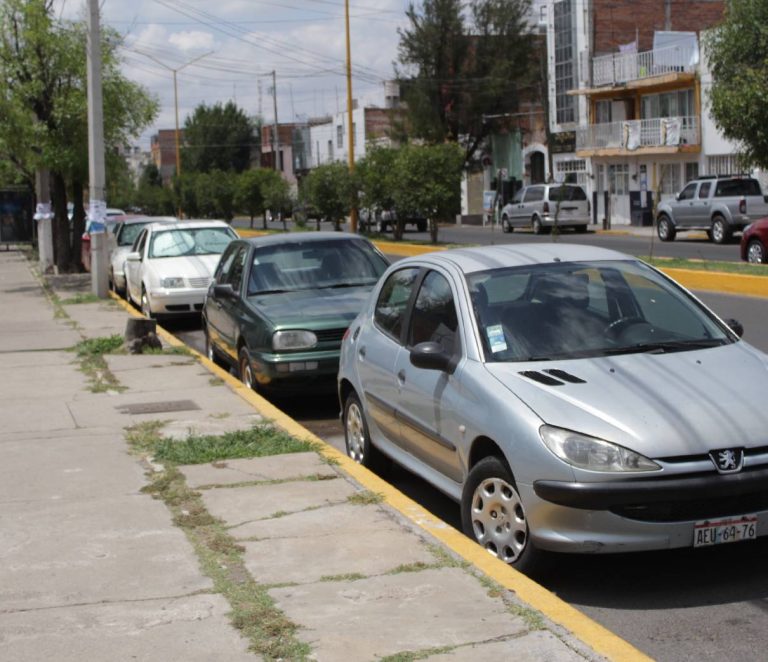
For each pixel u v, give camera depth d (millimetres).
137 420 9219
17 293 23469
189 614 4758
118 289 23344
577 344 6160
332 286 11492
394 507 6336
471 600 4820
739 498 5078
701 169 40594
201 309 17594
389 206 38000
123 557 5598
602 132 46500
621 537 5031
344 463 7430
